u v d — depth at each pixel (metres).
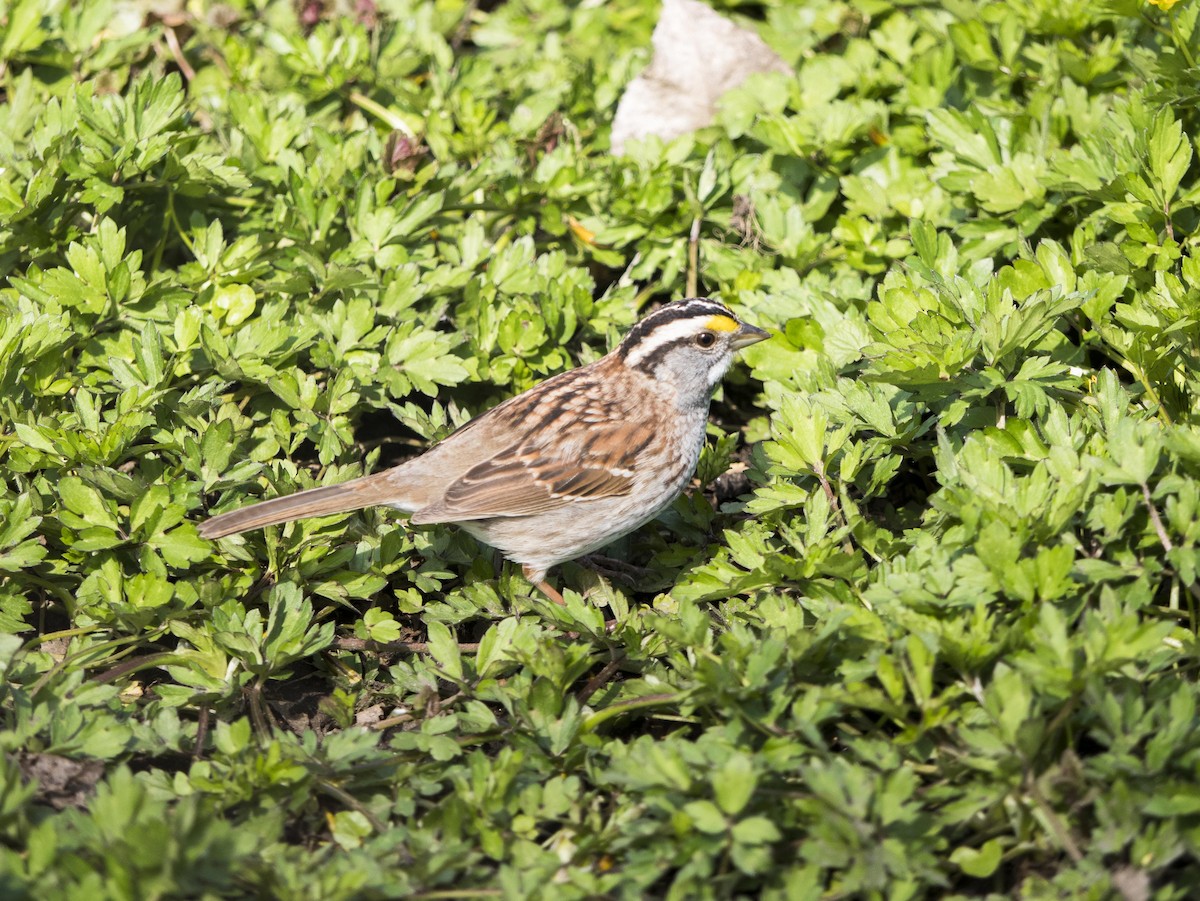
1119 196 11.20
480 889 7.29
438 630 9.15
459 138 14.35
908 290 10.39
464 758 8.53
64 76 14.29
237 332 11.08
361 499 9.95
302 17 15.73
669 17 15.01
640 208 13.23
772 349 11.59
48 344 10.57
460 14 16.38
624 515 10.55
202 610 9.52
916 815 7.16
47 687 8.52
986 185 12.11
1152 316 10.28
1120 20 13.55
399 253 12.30
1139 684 7.87
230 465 10.32
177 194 12.66
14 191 11.54
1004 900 7.29
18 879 6.67
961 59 13.92
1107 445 9.00
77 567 9.63
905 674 7.74
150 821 6.65
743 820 7.04
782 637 8.36
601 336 12.62
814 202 13.45
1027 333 9.59
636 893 7.12
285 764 7.94
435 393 11.24
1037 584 8.09
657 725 9.16
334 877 6.98
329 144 13.47
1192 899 7.15
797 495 9.97
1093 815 7.43
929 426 10.16
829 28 15.39
